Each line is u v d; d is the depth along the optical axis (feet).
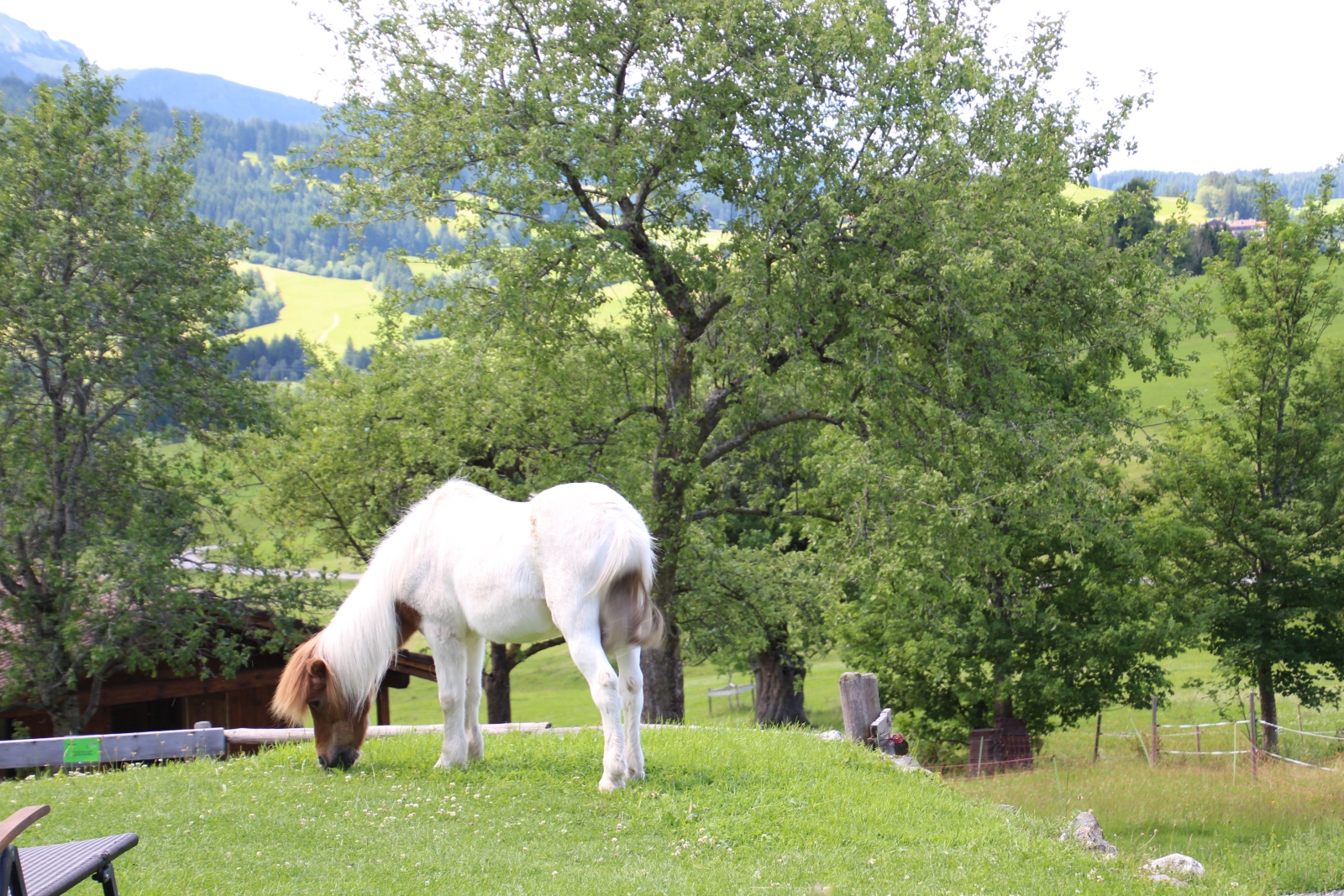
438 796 22.22
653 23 51.26
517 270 52.75
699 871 18.47
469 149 53.31
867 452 51.34
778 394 54.85
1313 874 28.04
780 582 73.97
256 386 58.03
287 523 73.00
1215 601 77.46
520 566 22.68
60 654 50.60
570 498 22.62
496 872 17.72
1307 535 75.56
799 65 54.95
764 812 22.27
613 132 53.72
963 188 52.03
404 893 16.40
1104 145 62.75
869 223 53.78
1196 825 35.78
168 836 19.34
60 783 25.27
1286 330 80.02
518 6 55.11
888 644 74.18
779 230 53.52
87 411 54.90
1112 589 70.95
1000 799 37.24
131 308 52.75
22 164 52.44
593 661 21.97
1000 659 70.69
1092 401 61.36
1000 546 53.31
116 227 53.31
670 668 62.64
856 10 53.67
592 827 20.61
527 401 59.67
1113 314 56.75
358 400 67.36
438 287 56.29
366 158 56.34
